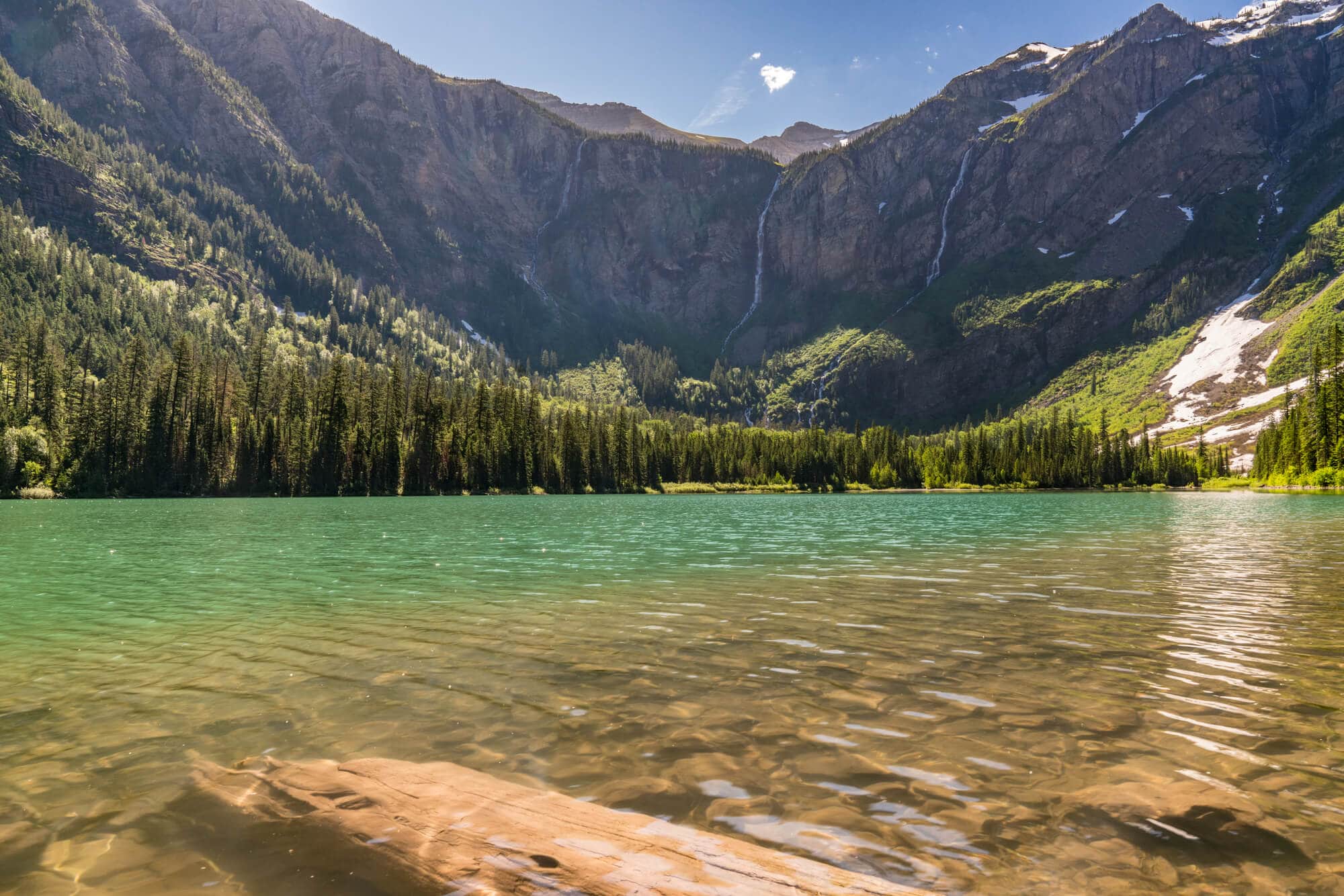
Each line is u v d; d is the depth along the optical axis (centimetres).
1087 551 2916
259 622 1453
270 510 7375
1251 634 1303
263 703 909
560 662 1114
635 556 2753
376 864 502
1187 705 883
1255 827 566
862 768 693
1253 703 893
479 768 696
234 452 12575
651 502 10138
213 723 834
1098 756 720
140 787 652
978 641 1251
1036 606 1605
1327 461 12519
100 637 1320
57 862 513
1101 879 491
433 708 885
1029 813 597
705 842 530
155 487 11712
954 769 691
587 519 5706
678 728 809
